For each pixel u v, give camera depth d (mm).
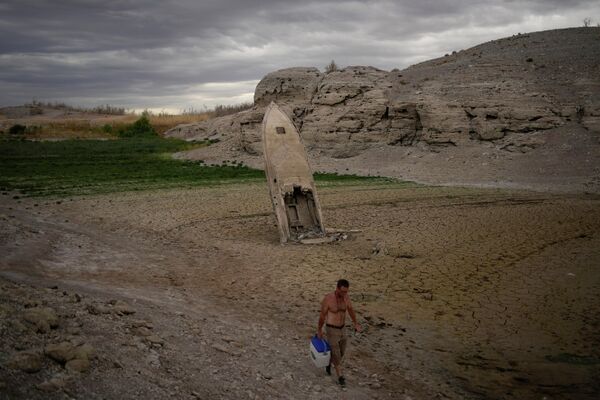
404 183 34094
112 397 6031
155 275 13539
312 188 20203
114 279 12633
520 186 31609
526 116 40375
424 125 43625
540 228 20016
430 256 16375
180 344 8234
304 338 9859
